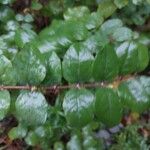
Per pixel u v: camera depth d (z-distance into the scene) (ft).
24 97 0.42
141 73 0.64
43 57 0.43
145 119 0.77
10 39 0.56
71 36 0.50
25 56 0.43
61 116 0.54
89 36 0.51
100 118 0.43
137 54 0.44
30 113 0.42
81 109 0.43
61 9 0.65
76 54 0.43
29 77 0.43
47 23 0.67
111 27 0.55
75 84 0.43
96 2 0.64
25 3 0.67
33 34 0.53
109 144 0.73
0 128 0.58
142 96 0.44
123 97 0.44
